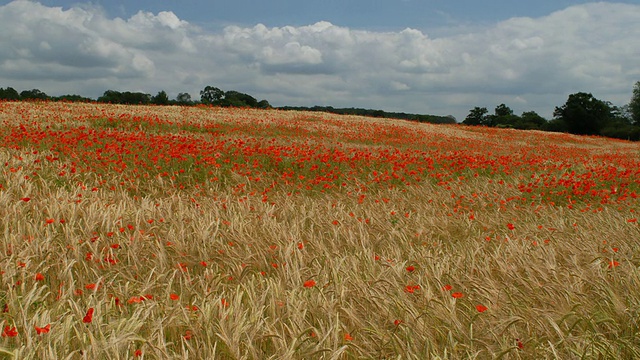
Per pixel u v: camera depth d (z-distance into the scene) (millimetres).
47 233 5621
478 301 4512
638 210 9711
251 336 3480
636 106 82938
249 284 4449
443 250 7047
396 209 9414
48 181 9914
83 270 5113
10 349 3172
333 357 3238
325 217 7949
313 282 4176
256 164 12930
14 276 4492
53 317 3693
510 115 84688
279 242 6098
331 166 13852
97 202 7492
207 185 10914
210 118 28047
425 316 3998
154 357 3295
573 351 3488
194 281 4969
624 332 3861
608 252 6242
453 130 41156
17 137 14234
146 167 11789
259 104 66500
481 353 3633
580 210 9516
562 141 42000
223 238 6379
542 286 4621
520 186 11273
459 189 11625
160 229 6535
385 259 5680
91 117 22609
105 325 3568
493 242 7324
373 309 4258
